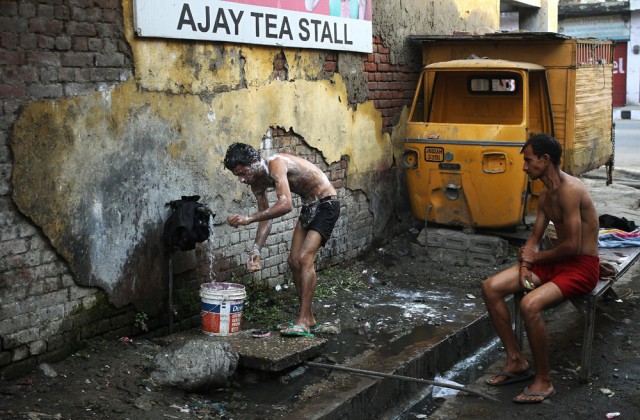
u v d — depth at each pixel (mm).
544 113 8930
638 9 32406
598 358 6137
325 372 5320
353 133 8156
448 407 5293
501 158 7984
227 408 4711
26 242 4859
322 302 6984
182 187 5992
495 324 5691
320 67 7535
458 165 8172
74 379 4875
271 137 6953
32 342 4934
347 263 8195
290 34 6973
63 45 4988
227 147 6410
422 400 5551
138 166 5590
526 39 8789
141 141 5602
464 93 9062
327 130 7707
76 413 4414
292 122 7180
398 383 5406
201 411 4605
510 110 8875
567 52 8805
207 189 6246
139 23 5453
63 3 4977
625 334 6695
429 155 8312
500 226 8227
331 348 5840
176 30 5750
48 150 4934
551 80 8930
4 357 4777
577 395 5426
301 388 5039
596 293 5523
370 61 8398
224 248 6492
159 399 4707
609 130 10562
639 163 16781
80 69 5113
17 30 4711
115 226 5445
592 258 5520
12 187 4738
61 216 5051
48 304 5027
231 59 6383
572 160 9000
